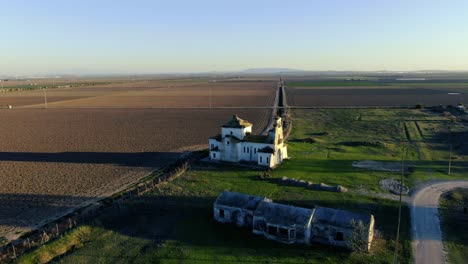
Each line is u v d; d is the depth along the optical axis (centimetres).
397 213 4872
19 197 5494
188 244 4084
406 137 9994
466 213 4875
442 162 7362
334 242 4072
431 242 4109
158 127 11769
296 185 5941
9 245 4059
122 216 4869
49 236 4238
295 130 11369
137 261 3744
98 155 8044
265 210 4366
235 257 3797
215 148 7506
